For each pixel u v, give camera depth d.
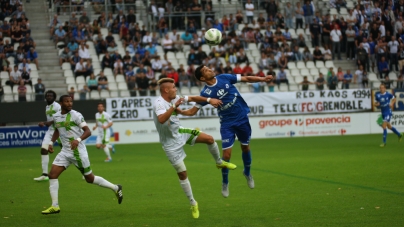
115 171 20.84
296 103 38.06
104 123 24.83
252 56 42.00
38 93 34.72
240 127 13.30
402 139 32.56
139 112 36.16
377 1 46.91
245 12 47.25
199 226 10.90
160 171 20.55
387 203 12.61
